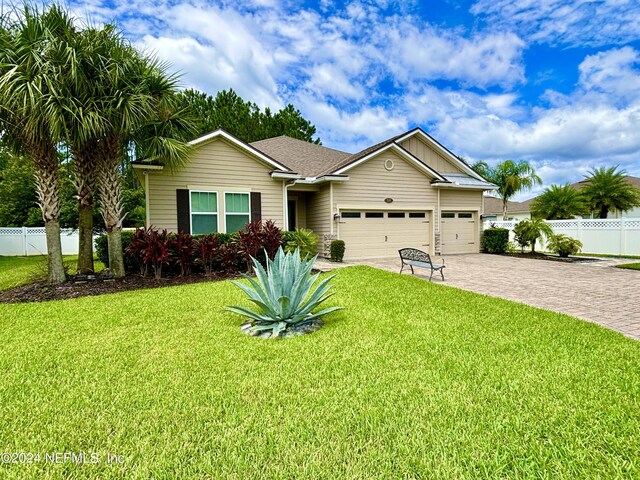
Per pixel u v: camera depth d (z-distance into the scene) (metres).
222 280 8.16
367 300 6.03
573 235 15.75
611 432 2.19
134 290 7.04
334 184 12.90
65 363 3.33
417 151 16.59
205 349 3.72
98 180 8.12
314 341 3.97
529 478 1.82
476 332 4.26
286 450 2.05
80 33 7.05
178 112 8.74
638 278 8.77
